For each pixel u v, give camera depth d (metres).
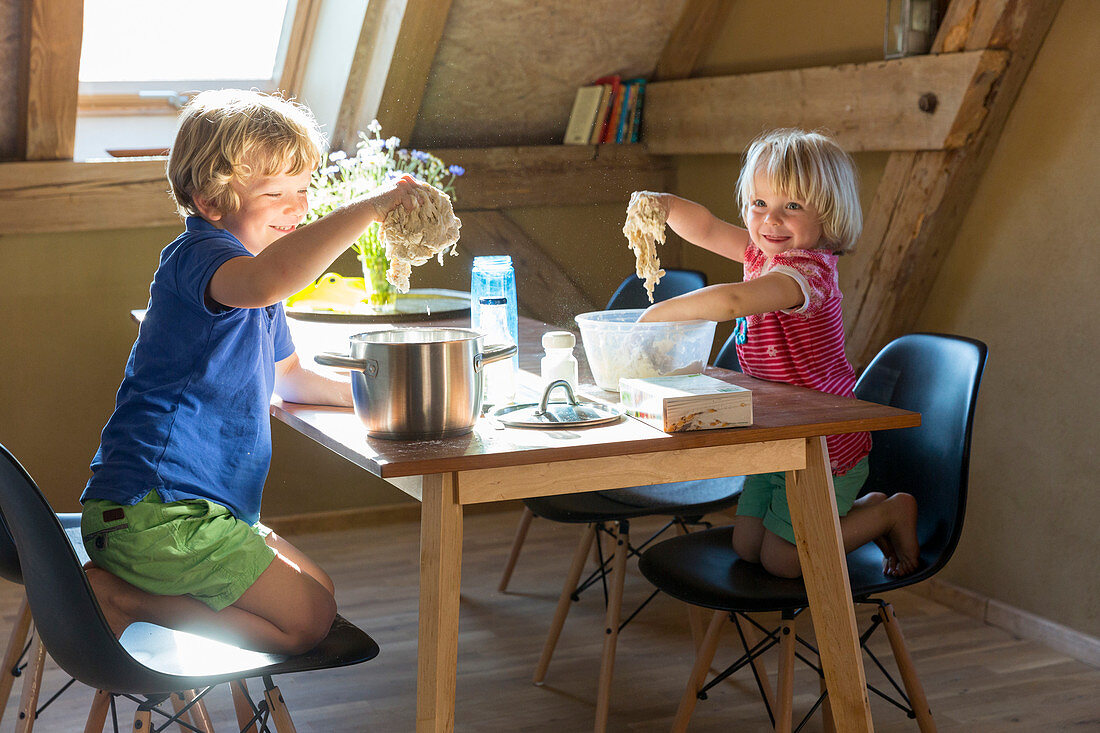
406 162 3.77
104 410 3.65
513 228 4.00
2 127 3.42
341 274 3.81
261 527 1.92
